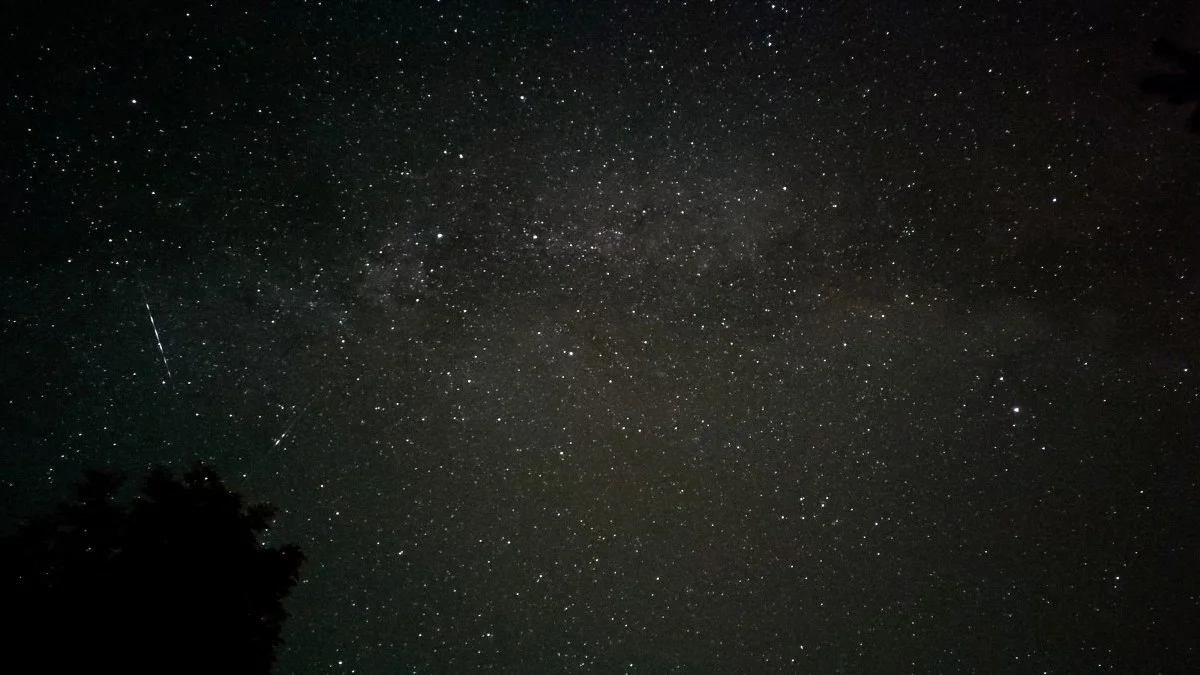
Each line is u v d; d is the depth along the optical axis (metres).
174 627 3.26
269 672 3.47
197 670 3.25
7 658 3.02
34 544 3.30
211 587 3.40
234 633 3.39
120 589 3.28
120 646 3.16
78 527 3.39
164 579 3.34
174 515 3.48
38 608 3.16
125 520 3.46
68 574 3.29
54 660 3.07
